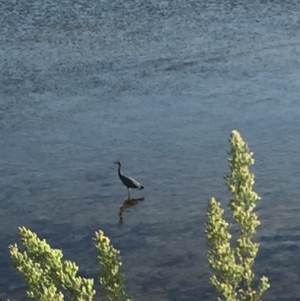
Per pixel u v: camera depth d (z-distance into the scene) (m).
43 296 9.58
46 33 53.78
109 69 46.34
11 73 46.06
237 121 38.12
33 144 36.38
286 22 55.12
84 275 25.03
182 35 52.62
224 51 49.22
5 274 25.34
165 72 45.62
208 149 34.78
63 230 28.23
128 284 24.27
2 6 60.59
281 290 23.53
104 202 30.20
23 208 30.11
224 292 9.54
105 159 34.34
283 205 28.98
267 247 25.84
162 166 33.25
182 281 24.34
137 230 27.86
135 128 37.75
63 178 32.56
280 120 38.03
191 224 28.00
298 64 46.31
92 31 53.91
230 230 26.14
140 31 53.69
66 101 41.69
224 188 30.75
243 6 59.25
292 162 33.03
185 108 40.16
